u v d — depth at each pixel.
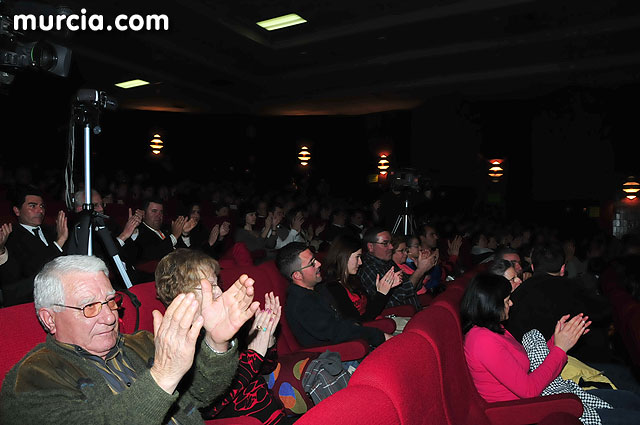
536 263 2.97
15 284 2.19
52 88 10.51
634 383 2.84
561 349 2.04
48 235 3.33
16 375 1.12
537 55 8.57
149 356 1.45
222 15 7.60
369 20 7.80
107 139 13.92
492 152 12.34
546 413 1.81
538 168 11.81
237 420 1.64
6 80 2.81
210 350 1.34
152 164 14.65
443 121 12.38
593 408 2.21
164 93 11.01
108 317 1.28
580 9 6.98
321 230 7.24
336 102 11.98
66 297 1.24
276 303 1.96
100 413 1.03
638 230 10.64
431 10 7.32
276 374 2.12
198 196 10.71
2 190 5.86
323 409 0.71
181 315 1.02
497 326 2.04
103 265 1.33
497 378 1.93
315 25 8.06
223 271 2.43
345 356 2.45
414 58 8.84
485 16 7.23
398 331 3.20
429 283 4.67
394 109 13.01
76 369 1.21
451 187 12.51
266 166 15.66
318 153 15.23
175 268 1.73
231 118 15.39
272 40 8.70
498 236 8.81
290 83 10.60
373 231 3.71
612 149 10.81
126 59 8.98
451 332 1.57
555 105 11.24
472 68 9.37
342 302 3.03
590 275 5.14
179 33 8.00
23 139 12.05
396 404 0.83
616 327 3.08
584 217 11.30
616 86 10.09
